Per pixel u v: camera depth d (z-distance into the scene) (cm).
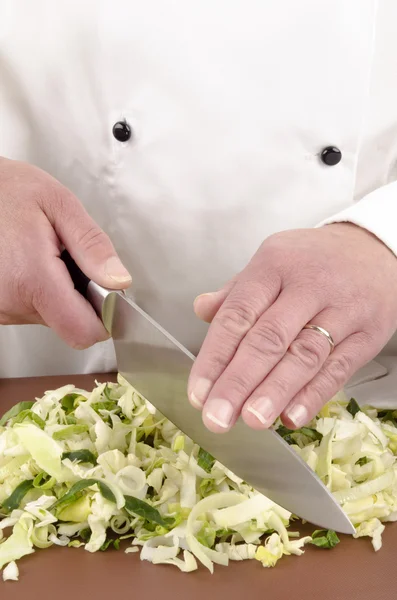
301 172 98
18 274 80
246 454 75
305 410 73
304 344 73
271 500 75
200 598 70
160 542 75
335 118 96
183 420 78
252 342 73
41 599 70
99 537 74
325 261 77
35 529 75
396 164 102
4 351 108
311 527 77
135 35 96
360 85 95
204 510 76
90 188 102
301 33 94
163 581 71
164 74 96
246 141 98
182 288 104
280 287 76
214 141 98
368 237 82
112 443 82
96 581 71
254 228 100
